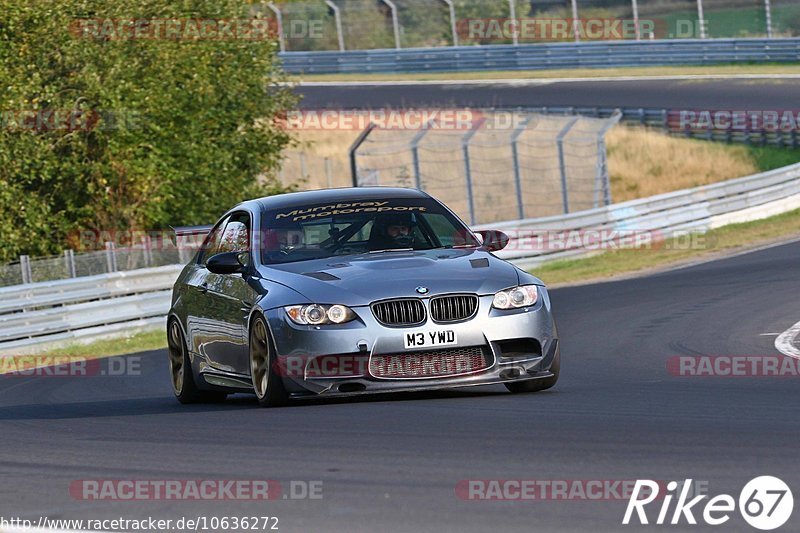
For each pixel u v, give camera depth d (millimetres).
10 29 67250
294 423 21266
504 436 18562
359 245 26094
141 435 21516
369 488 15047
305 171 112062
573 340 38750
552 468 15711
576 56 141625
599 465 15797
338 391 23125
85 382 38844
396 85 140750
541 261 70688
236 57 77688
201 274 29031
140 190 70000
